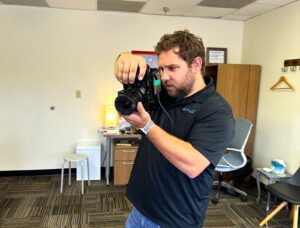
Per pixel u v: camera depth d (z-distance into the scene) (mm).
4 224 2512
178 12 3643
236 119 3326
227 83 3586
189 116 1039
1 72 3541
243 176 3494
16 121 3666
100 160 3680
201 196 1078
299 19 2953
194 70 1019
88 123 3848
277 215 2840
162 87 1071
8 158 3705
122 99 780
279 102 3273
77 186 3451
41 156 3791
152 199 1121
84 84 3764
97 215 2736
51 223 2557
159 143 834
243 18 3871
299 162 2953
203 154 905
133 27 3764
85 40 3682
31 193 3199
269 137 3455
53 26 3580
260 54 3646
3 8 3434
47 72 3654
